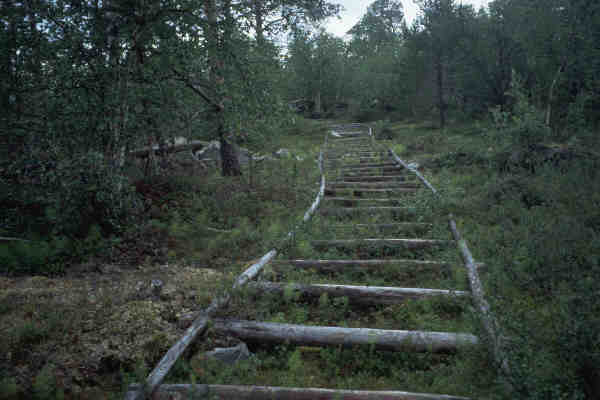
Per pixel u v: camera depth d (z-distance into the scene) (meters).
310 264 4.39
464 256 4.21
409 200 6.70
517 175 7.04
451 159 10.30
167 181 7.46
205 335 2.83
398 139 17.23
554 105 11.33
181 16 5.59
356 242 5.00
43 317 2.90
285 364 2.67
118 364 2.54
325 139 19.36
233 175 9.34
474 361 2.38
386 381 2.46
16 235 4.74
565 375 2.03
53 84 4.62
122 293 3.37
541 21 11.80
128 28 5.14
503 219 5.36
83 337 2.71
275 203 7.17
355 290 3.57
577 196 5.48
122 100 5.13
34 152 4.37
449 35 17.14
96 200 4.78
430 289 3.50
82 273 4.06
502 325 2.49
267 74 7.00
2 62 4.53
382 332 2.82
